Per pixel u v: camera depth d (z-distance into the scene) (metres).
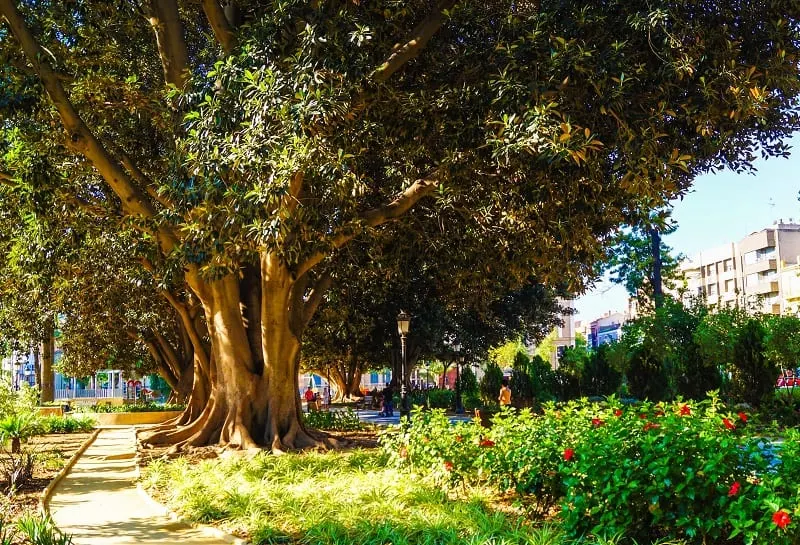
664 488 6.06
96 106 15.35
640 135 10.66
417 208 16.44
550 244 14.89
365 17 12.00
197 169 10.80
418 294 29.78
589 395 31.31
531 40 10.70
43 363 35.50
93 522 8.91
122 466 15.07
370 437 19.45
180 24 15.54
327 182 11.46
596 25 10.69
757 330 21.08
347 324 31.70
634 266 40.19
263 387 16.02
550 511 8.02
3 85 12.59
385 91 11.78
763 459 6.13
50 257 17.56
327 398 55.09
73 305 25.95
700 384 23.28
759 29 11.45
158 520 9.02
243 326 16.33
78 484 12.29
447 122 11.68
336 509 8.23
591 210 12.05
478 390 37.78
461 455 9.06
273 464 12.30
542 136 9.88
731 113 10.59
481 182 13.43
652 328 30.38
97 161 13.66
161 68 19.02
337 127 10.82
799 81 11.61
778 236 77.62
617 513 6.33
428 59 13.38
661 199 11.08
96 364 36.41
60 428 25.61
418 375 72.06
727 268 85.69
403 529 7.07
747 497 5.75
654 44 10.58
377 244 16.81
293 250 11.73
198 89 11.60
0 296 25.08
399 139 12.68
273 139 10.24
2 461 13.46
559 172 11.28
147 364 39.09
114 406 37.88
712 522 5.79
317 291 18.25
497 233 15.89
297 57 10.49
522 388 33.03
